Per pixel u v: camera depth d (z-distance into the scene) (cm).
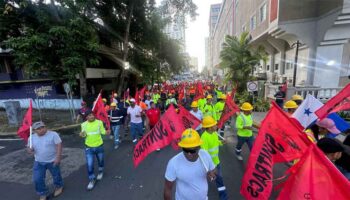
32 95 2058
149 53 2333
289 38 1523
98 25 1791
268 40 1933
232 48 1764
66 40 1239
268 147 360
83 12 1402
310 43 1386
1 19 1284
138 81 2606
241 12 2947
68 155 818
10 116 1346
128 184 586
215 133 473
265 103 1531
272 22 1532
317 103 510
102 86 2412
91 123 574
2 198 546
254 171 356
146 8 1934
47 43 1258
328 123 433
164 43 2397
